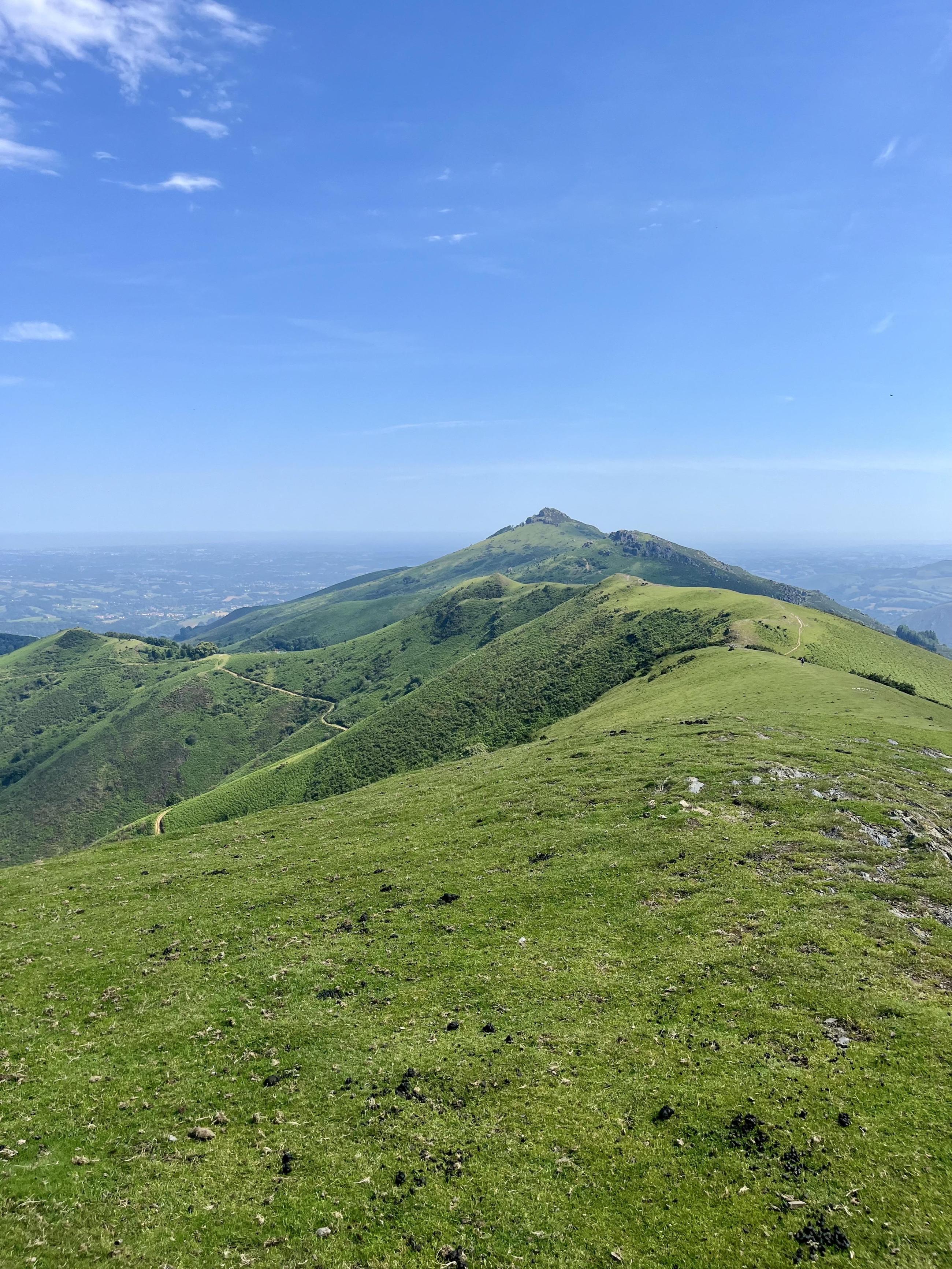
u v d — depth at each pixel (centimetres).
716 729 5759
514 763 6366
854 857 3177
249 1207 1667
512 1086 2020
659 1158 1672
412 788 6231
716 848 3416
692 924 2797
